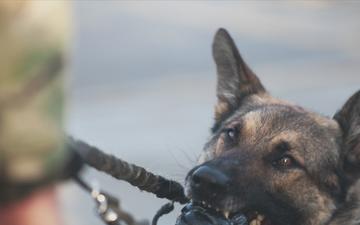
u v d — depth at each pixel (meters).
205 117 18.75
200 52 28.05
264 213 5.22
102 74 24.75
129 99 20.97
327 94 21.50
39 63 1.78
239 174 5.14
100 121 18.36
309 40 29.50
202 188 4.95
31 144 1.78
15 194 1.78
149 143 16.19
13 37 1.74
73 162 2.10
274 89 22.56
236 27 31.72
